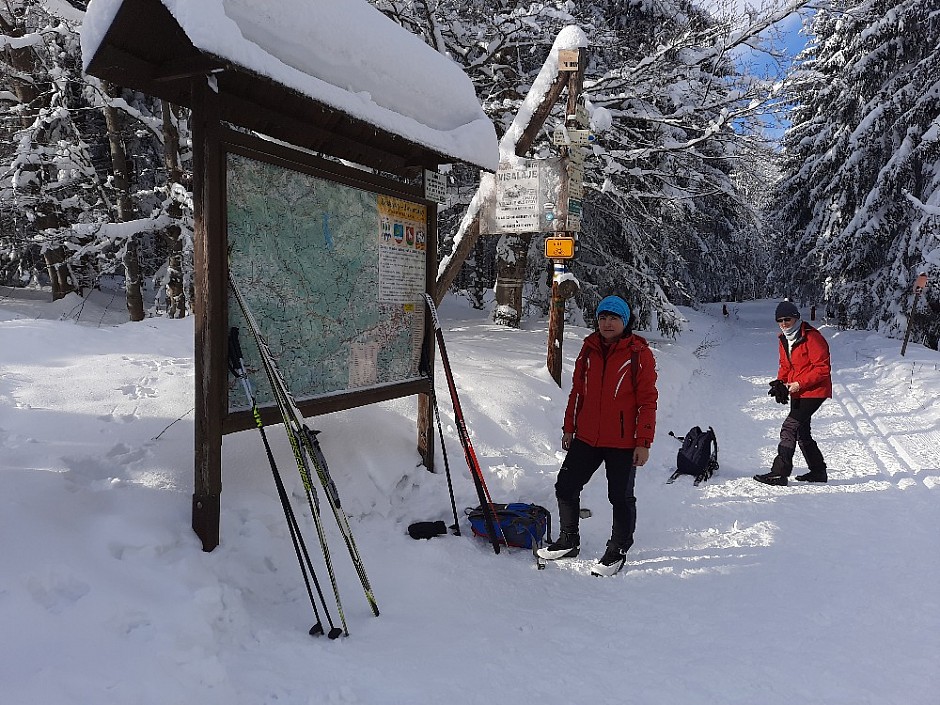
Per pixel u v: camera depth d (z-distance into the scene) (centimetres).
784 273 2969
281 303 337
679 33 943
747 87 977
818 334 551
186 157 977
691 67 929
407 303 434
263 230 325
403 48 388
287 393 297
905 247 1727
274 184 329
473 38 926
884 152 1828
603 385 368
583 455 375
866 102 1853
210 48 241
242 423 309
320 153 407
